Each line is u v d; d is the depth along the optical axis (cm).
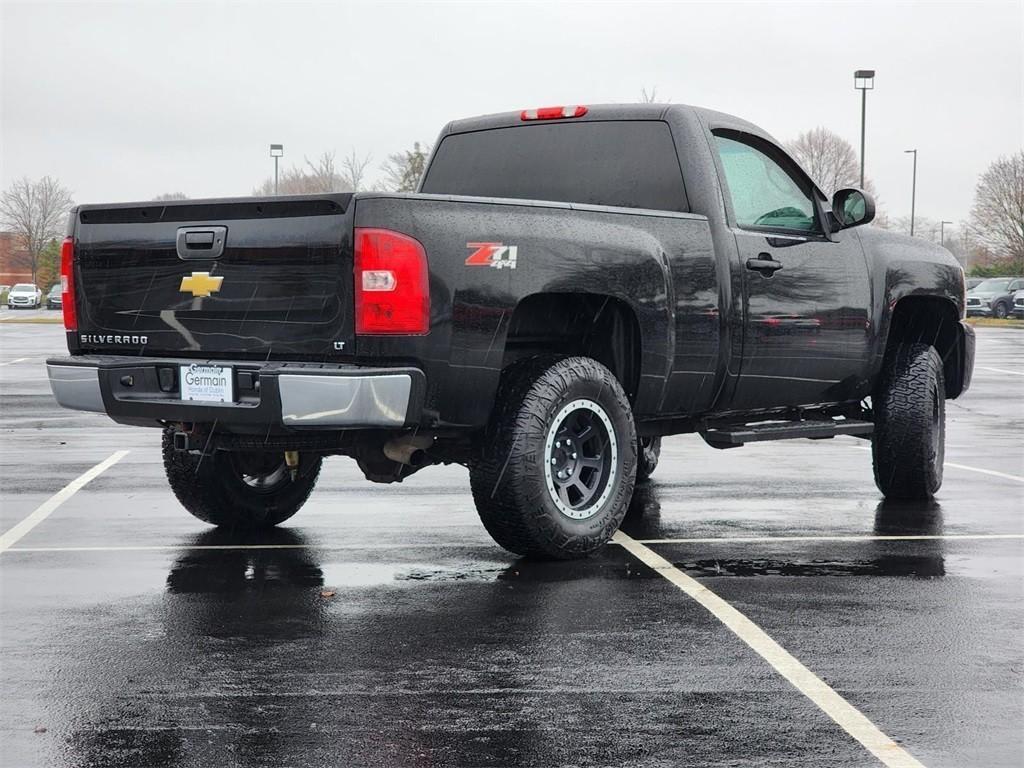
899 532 741
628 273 652
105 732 398
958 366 916
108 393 623
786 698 430
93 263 646
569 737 393
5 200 11019
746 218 746
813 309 768
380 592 584
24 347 3141
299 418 567
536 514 623
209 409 594
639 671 461
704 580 610
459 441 643
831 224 800
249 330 596
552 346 695
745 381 734
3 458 1073
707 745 386
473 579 611
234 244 598
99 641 502
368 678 453
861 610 552
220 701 428
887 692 438
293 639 504
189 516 790
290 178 5766
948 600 571
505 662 472
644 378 673
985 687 443
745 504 850
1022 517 795
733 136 757
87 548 688
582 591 586
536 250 613
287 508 759
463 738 392
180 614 544
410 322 568
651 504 850
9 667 467
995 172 7619
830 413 869
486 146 804
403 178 4559
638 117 746
